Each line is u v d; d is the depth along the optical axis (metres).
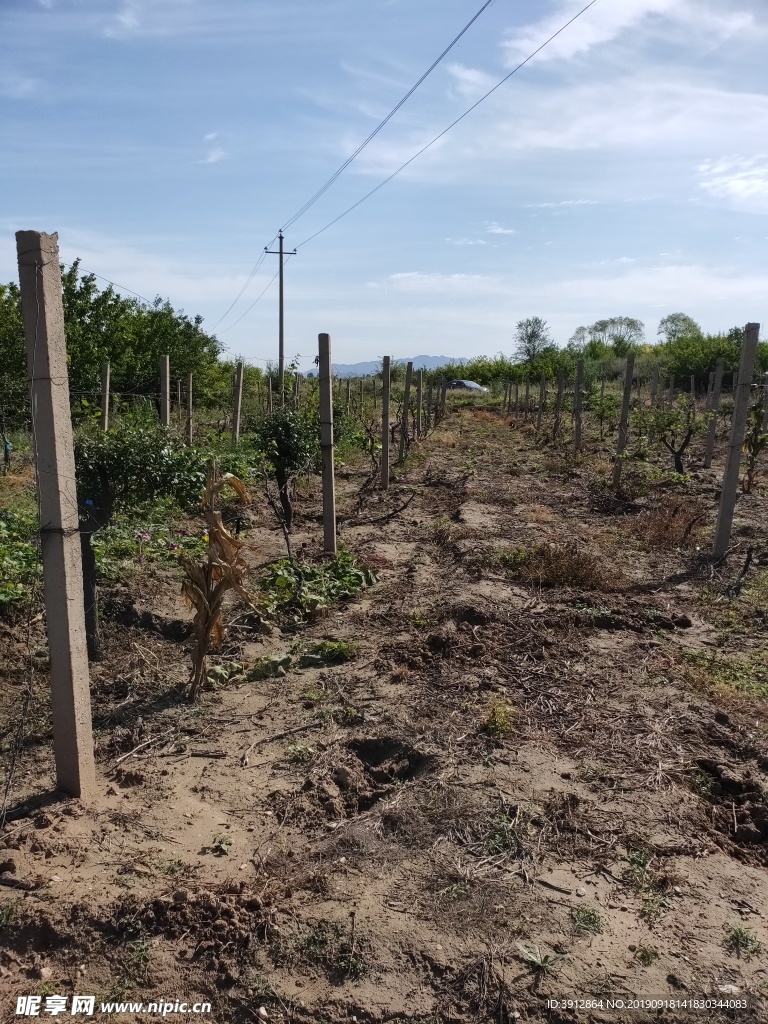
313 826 3.88
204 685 5.49
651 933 3.11
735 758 4.55
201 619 5.21
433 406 31.23
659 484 14.34
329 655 6.03
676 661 6.00
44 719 5.00
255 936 3.05
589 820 3.84
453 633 6.34
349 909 3.22
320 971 2.91
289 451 10.19
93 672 5.71
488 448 22.12
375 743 4.70
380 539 10.34
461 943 3.04
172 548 8.47
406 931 3.09
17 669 5.65
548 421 28.17
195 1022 2.72
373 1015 2.73
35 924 3.05
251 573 8.32
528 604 7.19
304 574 7.85
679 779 4.27
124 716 5.08
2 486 11.80
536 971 2.90
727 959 2.98
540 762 4.39
